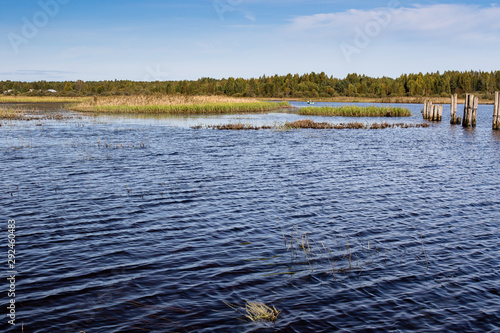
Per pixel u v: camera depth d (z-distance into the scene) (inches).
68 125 1654.8
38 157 858.1
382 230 426.0
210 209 494.9
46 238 394.9
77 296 287.4
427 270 331.0
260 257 355.9
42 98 4338.1
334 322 257.1
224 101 3464.6
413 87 5590.6
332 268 334.3
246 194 566.9
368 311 269.9
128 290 296.2
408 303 279.7
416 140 1211.9
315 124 1665.8
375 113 2413.9
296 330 248.7
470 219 462.0
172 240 393.7
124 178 663.1
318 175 698.8
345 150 1002.1
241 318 261.4
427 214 480.4
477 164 813.2
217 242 390.0
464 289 299.1
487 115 2613.2
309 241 394.6
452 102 1764.3
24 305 274.5
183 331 247.9
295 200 538.0
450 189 602.2
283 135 1338.6
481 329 250.4
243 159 859.4
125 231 416.8
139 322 256.8
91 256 354.9
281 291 296.4
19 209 486.0
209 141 1167.6
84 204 510.0
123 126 1638.8
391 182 647.1
